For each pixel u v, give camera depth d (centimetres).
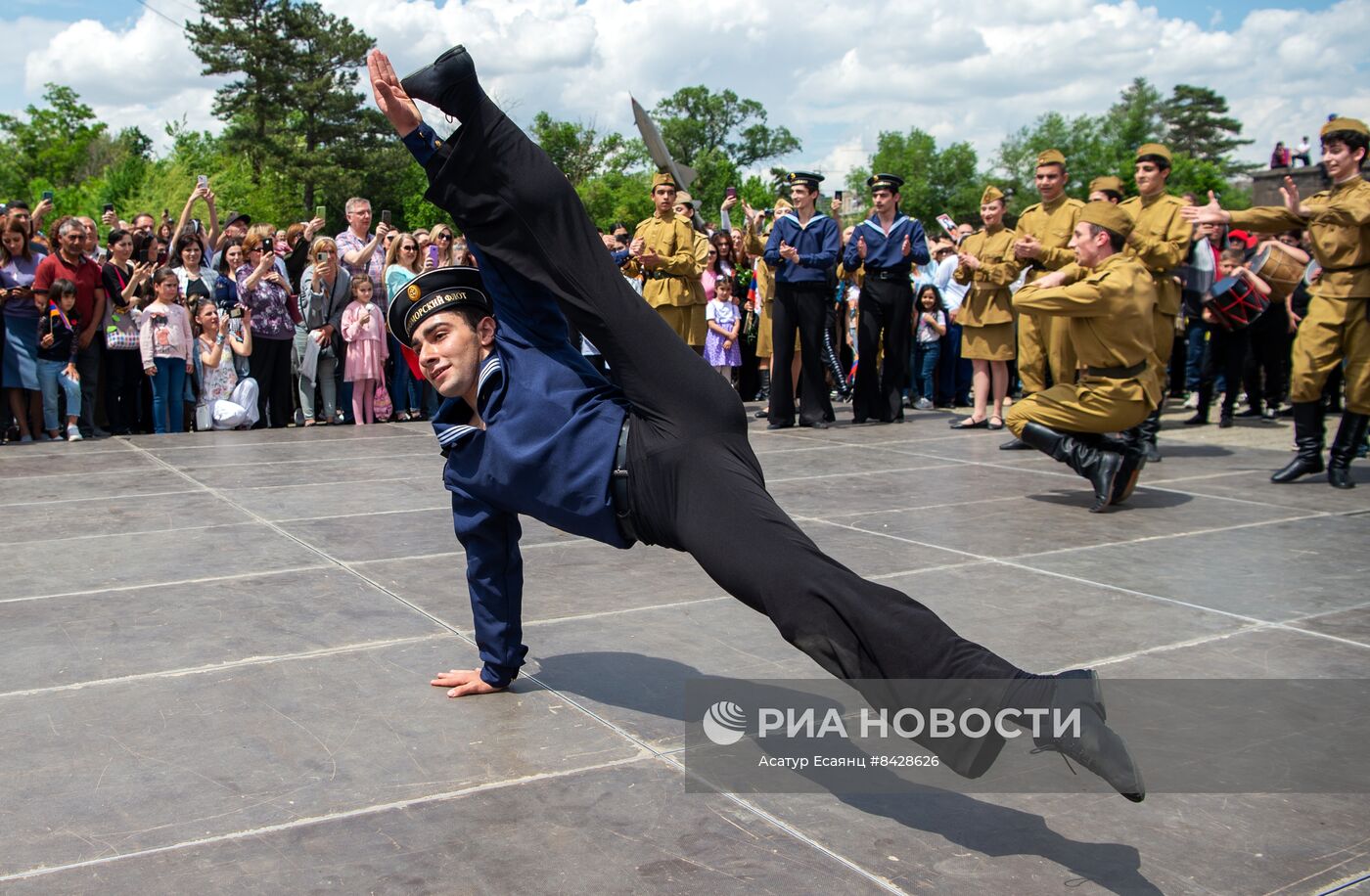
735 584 247
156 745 302
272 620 418
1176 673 359
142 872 235
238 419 1015
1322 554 524
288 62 6225
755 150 11931
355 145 6406
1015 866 239
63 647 387
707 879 233
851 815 262
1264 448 895
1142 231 818
